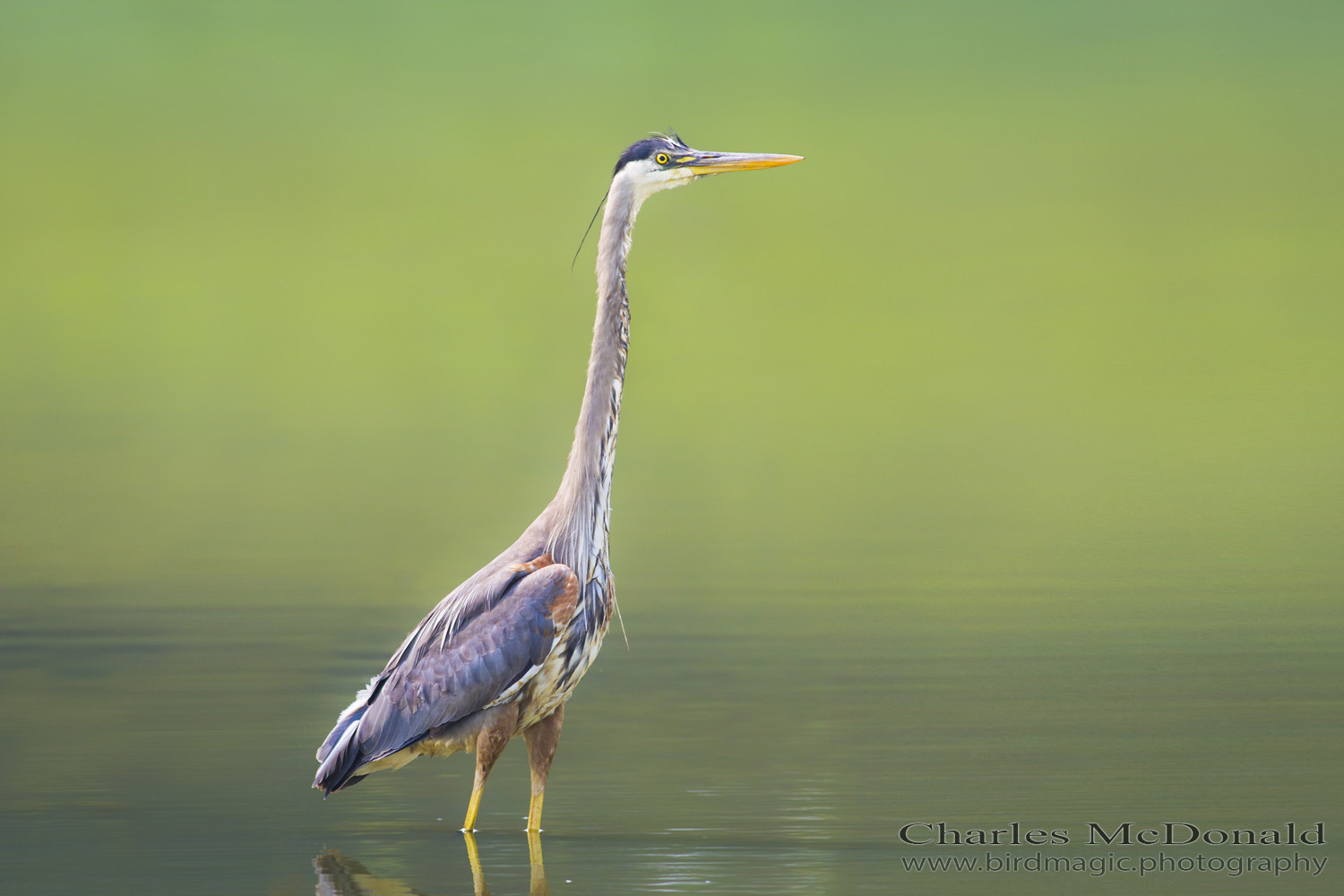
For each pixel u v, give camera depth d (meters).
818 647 12.08
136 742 9.80
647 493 18.91
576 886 7.39
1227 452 20.16
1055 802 8.48
